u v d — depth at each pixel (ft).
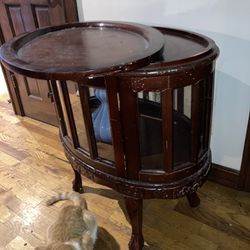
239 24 3.31
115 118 2.64
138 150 2.81
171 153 2.78
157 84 2.43
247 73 3.53
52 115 6.20
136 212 3.18
